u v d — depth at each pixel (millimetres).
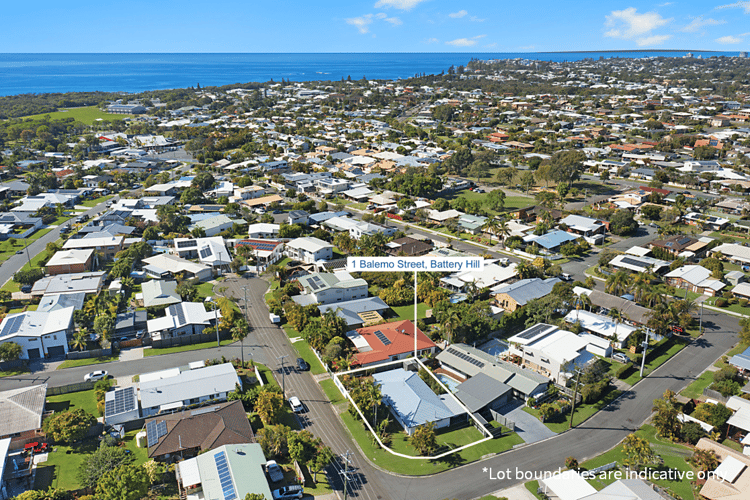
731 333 121375
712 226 191375
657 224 199750
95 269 157375
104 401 91375
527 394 95875
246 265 159500
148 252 162500
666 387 101375
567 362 100312
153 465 75500
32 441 83250
